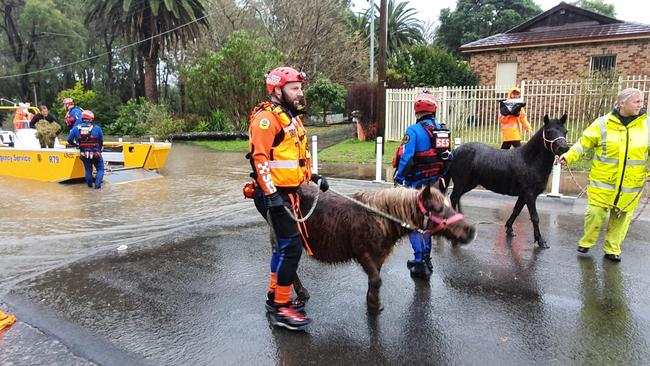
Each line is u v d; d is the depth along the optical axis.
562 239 6.32
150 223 7.44
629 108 5.01
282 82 3.62
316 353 3.51
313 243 4.04
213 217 7.81
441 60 24.19
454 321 4.00
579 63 20.38
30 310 4.30
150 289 4.76
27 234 6.82
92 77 50.12
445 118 15.98
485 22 45.25
